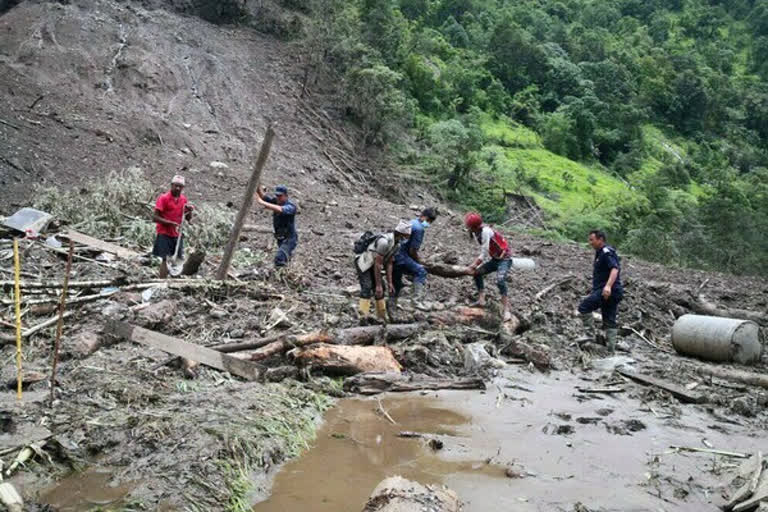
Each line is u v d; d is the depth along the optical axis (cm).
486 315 806
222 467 407
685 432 543
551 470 454
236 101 2231
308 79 2550
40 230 921
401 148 2623
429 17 5059
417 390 612
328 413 541
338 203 1705
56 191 1136
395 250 746
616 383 671
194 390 531
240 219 817
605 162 4778
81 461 407
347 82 2525
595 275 791
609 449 496
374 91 2503
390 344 704
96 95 1928
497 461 464
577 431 531
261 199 859
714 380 705
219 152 1902
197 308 721
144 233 1048
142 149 1711
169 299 722
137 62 2112
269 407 505
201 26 2547
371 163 2373
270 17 2748
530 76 5012
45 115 1672
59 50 2027
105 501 365
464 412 562
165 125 1877
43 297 679
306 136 2255
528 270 1166
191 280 778
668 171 4266
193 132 1948
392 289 764
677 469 464
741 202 3434
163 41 2295
